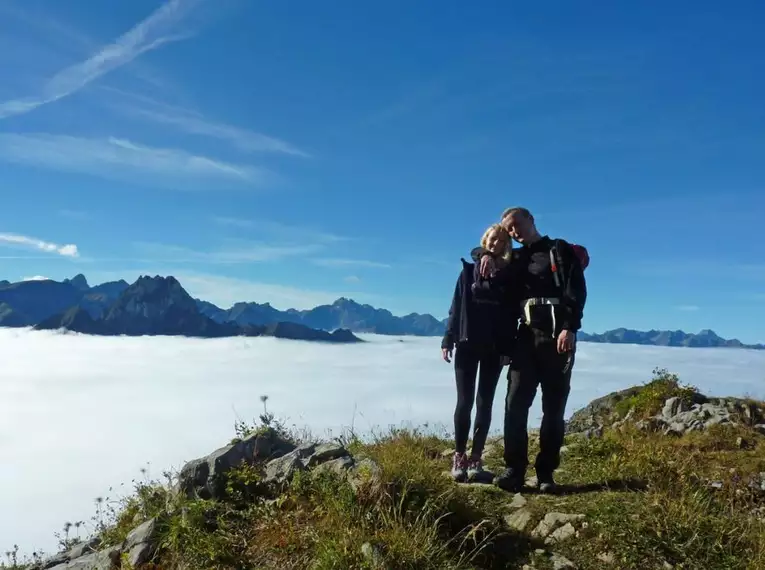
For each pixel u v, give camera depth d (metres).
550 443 3.72
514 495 3.67
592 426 7.26
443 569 2.71
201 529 3.23
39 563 4.28
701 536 2.91
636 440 5.10
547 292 3.64
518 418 3.76
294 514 3.25
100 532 4.24
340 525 3.00
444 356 4.03
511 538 3.11
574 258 3.63
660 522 3.01
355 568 2.69
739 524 3.05
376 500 3.16
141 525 3.47
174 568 3.00
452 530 3.13
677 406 6.65
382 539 2.84
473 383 3.99
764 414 6.11
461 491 3.57
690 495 3.35
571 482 3.95
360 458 3.77
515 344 3.82
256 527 3.22
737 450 4.89
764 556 2.74
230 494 3.55
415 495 3.24
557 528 3.13
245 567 2.93
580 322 3.58
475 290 3.84
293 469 3.65
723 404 6.53
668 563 2.77
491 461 4.85
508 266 3.81
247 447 3.93
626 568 2.76
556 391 3.69
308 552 2.92
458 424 3.98
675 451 4.54
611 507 3.21
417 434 5.50
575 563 2.84
